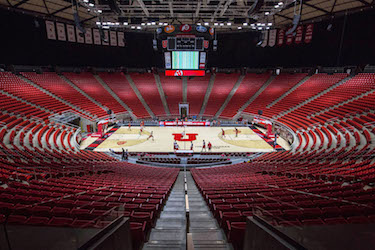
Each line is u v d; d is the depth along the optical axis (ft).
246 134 95.50
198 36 81.05
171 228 18.44
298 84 117.50
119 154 72.79
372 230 11.05
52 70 113.29
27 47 97.81
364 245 10.09
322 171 34.37
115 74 135.33
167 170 52.85
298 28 101.86
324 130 72.33
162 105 125.39
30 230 11.23
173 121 109.91
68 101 100.83
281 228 11.32
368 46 87.40
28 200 19.45
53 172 34.55
